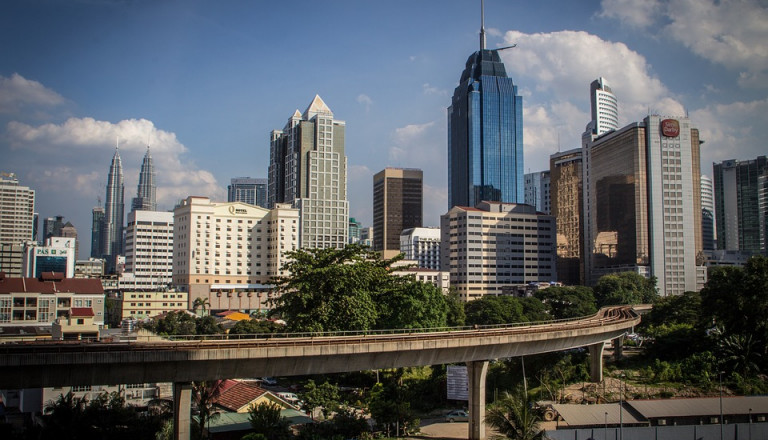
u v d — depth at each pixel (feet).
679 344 402.52
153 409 282.36
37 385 189.16
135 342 213.25
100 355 192.75
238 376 220.43
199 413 270.67
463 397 288.10
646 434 241.14
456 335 272.72
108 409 258.78
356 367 247.29
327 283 311.06
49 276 541.75
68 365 191.52
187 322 614.34
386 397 335.47
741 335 362.74
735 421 259.19
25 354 183.42
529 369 383.45
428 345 259.39
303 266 321.52
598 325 350.64
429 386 373.81
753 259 380.99
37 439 241.14
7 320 507.30
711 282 408.26
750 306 367.66
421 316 358.84
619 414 258.57
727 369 348.59
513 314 554.87
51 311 520.83
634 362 410.31
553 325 350.23
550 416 278.26
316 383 387.75
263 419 252.42
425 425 305.12
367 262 343.67
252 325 524.93
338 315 302.25
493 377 380.78
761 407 263.08
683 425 244.22
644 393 326.65
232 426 263.70
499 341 282.36
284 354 223.71
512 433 230.89
